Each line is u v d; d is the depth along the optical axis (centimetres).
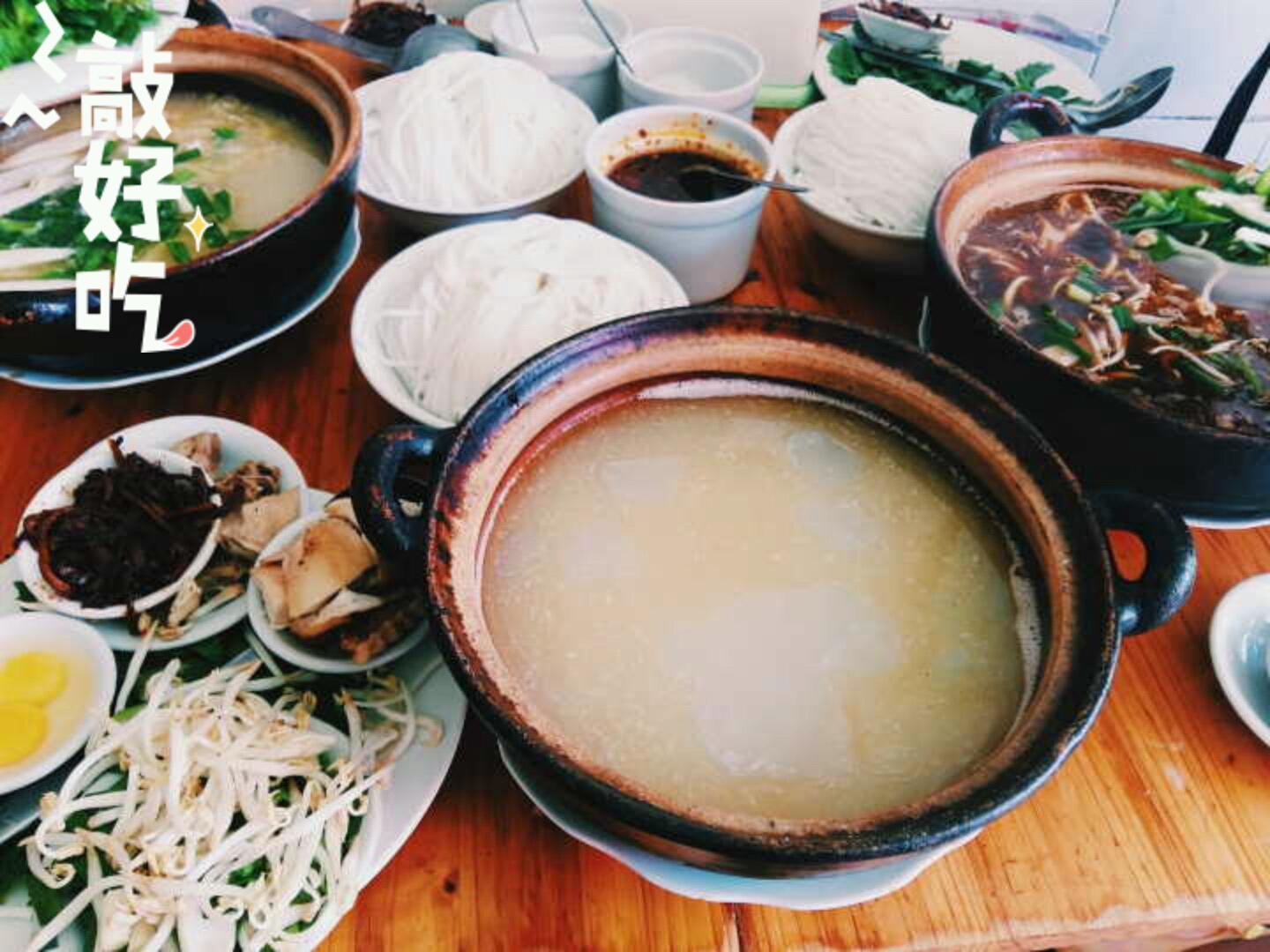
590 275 45
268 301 44
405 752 35
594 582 34
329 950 32
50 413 47
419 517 30
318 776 34
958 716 31
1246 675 39
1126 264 46
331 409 48
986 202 48
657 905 34
